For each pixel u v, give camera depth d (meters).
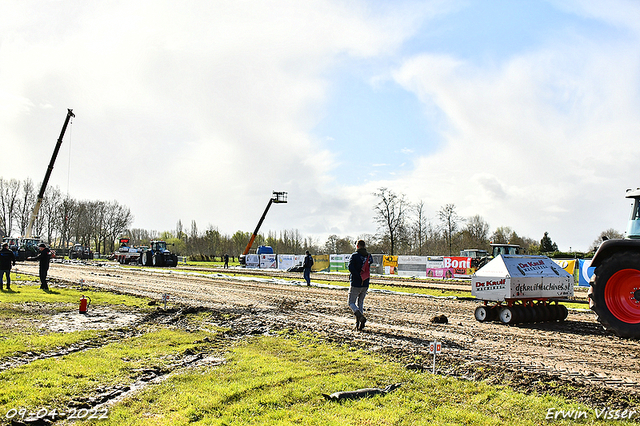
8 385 5.71
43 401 5.26
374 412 4.96
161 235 102.81
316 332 9.66
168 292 18.06
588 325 11.23
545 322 11.66
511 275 11.30
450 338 9.28
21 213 75.44
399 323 11.18
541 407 5.17
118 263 49.28
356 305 10.31
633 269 9.13
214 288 20.53
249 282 24.81
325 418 4.80
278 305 14.58
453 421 4.77
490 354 7.85
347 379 6.16
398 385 5.93
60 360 7.01
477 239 60.81
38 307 12.21
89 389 5.78
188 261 66.62
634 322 9.08
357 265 10.15
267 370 6.59
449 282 27.30
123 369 6.68
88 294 15.55
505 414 4.97
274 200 53.78
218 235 81.25
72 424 4.68
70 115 44.12
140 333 9.52
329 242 66.12
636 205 10.16
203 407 5.14
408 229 54.28
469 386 5.90
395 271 33.38
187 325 10.58
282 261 41.91
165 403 5.29
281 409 5.08
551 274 12.08
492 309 11.65
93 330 9.43
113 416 4.88
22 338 8.24
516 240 74.94
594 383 6.19
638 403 5.36
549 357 7.71
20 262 39.31
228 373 6.50
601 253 9.85
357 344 8.44
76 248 60.19
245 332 9.82
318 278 29.31
